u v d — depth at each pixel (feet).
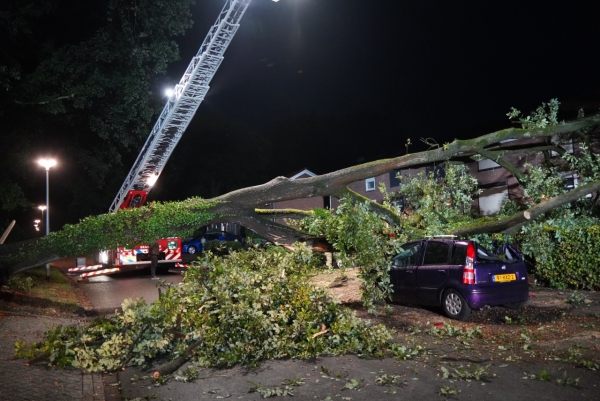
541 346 23.35
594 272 37.06
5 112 60.54
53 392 18.15
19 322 30.27
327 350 23.17
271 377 19.99
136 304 22.98
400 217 35.58
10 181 63.93
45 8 56.08
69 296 47.39
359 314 32.12
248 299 22.93
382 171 35.22
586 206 39.75
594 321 28.35
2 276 32.94
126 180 65.87
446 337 25.81
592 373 19.17
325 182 34.63
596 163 39.91
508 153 38.93
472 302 28.89
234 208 33.55
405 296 32.96
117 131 68.13
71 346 22.25
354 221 29.50
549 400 16.51
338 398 17.26
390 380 18.81
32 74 55.83
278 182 34.37
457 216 39.04
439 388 17.90
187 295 24.72
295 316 24.00
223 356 22.08
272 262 27.04
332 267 46.47
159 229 32.60
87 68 59.41
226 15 52.95
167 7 58.65
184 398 18.04
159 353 24.09
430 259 31.91
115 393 19.15
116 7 57.31
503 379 18.71
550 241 38.88
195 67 55.57
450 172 37.09
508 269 30.04
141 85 61.41
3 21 52.01
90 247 32.58
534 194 37.86
